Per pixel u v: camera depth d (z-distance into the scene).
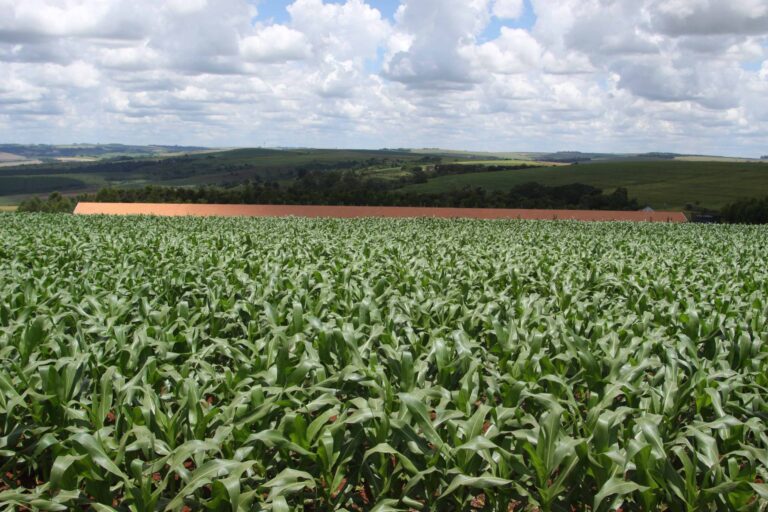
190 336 7.42
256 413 5.05
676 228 41.28
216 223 37.34
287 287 11.70
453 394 5.55
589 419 5.04
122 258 16.55
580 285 13.41
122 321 8.64
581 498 4.86
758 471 4.70
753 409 5.48
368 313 8.34
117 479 4.86
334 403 5.31
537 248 22.11
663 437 5.12
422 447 4.77
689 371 6.39
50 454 5.51
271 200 92.56
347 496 4.80
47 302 9.31
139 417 5.14
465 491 4.69
